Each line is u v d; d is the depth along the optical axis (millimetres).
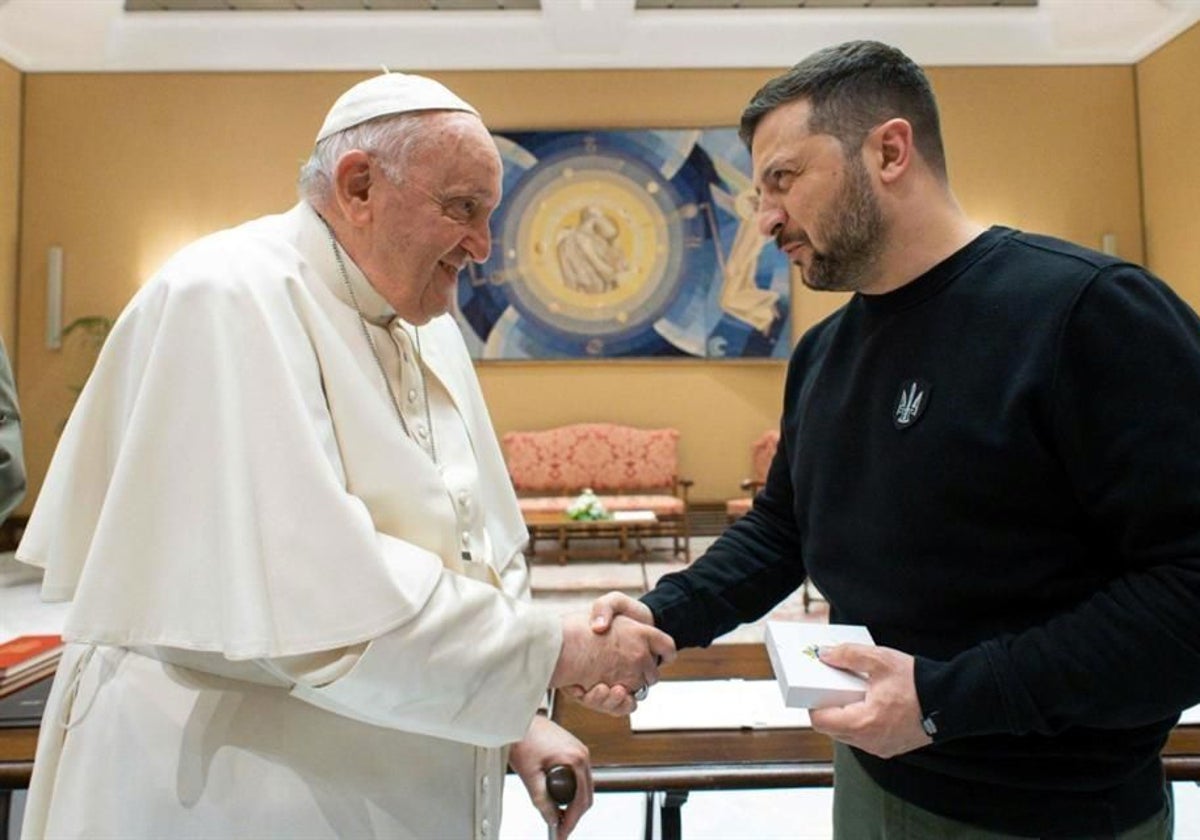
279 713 990
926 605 1004
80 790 966
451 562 1044
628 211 7340
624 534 6453
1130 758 946
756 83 7344
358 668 890
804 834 2459
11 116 7180
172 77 7340
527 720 998
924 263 1045
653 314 7363
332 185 1054
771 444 7090
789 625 1069
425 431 1160
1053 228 7406
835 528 1126
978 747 967
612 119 7371
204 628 893
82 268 7320
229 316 954
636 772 1330
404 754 1042
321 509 911
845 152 1013
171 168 7336
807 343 1340
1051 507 938
